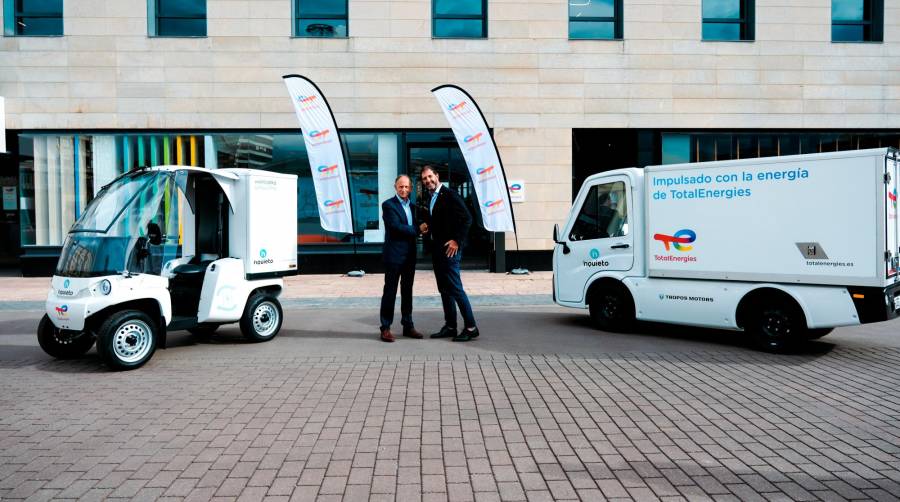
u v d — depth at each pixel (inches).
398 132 607.8
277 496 131.9
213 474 143.4
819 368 240.8
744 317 277.0
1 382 226.1
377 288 499.2
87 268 242.5
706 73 608.7
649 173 299.4
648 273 302.8
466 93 547.2
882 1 612.4
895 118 614.5
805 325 259.4
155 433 171.3
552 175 608.1
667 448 157.9
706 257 283.1
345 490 134.6
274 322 307.1
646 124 608.7
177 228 289.6
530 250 610.2
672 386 215.6
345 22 605.0
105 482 139.3
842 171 247.9
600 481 138.6
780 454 153.1
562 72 604.4
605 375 231.6
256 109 595.5
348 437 167.2
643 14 604.7
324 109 543.2
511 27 601.3
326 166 546.3
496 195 554.9
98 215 253.4
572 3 611.5
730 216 275.6
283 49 594.2
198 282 283.6
